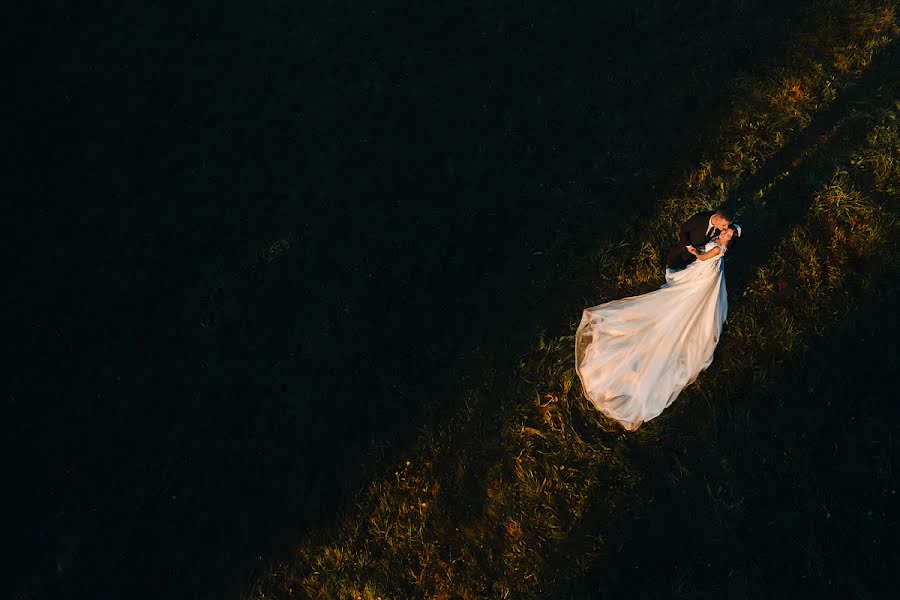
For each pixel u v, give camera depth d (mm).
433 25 8852
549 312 7047
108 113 8516
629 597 5793
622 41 8531
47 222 7883
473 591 5910
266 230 7711
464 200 7738
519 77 8414
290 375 6938
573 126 8055
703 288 6066
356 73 8609
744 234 7207
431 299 7227
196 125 8398
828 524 5945
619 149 7863
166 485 6492
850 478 6102
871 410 6340
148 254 7652
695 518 6027
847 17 8281
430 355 6930
